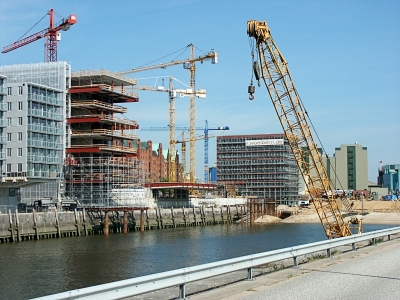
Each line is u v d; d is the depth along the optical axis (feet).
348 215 343.46
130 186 444.14
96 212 391.24
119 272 191.31
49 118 373.61
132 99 485.56
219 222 577.84
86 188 416.87
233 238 356.38
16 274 186.50
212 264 82.89
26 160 351.05
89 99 455.63
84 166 428.15
